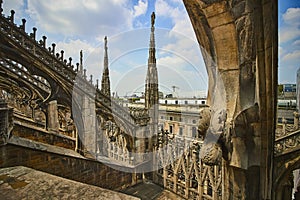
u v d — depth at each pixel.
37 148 7.64
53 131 11.10
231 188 2.48
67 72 10.05
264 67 2.14
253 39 2.09
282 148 4.66
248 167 2.29
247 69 2.16
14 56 8.80
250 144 2.30
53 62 9.80
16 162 7.06
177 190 7.30
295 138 4.89
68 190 1.24
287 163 4.35
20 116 13.73
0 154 6.57
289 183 4.56
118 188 7.87
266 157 2.36
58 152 8.09
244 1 1.97
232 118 2.12
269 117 2.30
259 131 2.28
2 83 12.85
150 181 8.16
